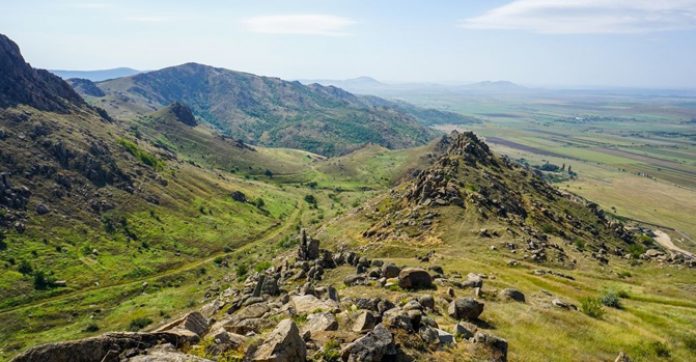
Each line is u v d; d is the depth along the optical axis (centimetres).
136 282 16550
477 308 3519
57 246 17525
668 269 8950
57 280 15412
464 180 15125
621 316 4400
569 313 4056
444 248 9319
